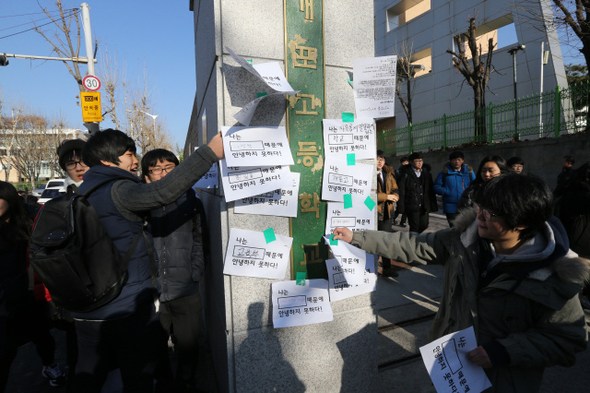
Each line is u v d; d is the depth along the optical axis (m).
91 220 1.30
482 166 3.02
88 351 1.44
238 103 1.69
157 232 2.08
